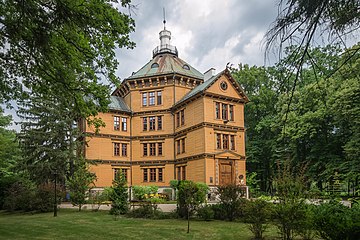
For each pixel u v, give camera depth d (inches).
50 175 1124.5
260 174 1784.0
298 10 154.6
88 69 482.9
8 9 343.3
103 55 462.3
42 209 925.2
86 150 1424.7
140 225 605.0
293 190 405.7
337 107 1045.2
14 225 625.9
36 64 442.3
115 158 1509.6
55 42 388.2
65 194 1147.9
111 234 505.4
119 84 506.3
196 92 1323.8
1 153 1218.6
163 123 1535.4
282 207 400.8
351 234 307.0
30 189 1058.7
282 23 157.8
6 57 441.1
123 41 455.2
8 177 1214.3
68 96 500.1
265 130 1697.8
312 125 1231.5
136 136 1574.8
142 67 1736.0
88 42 424.2
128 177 1539.1
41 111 1147.3
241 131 1395.2
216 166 1273.4
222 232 505.7
